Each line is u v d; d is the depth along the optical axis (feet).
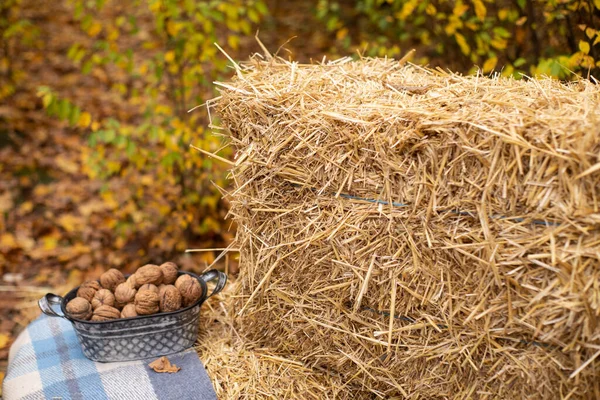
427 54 13.41
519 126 5.29
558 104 5.80
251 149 6.85
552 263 5.22
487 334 5.77
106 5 25.67
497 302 5.67
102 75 20.25
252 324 7.58
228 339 7.76
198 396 6.79
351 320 6.66
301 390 6.98
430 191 5.80
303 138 6.38
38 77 20.30
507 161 5.37
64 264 12.18
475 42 10.87
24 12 25.11
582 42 8.39
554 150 5.12
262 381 7.04
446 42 11.76
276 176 6.75
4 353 9.80
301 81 7.01
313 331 7.00
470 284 5.81
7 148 16.19
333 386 7.02
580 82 6.68
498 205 5.47
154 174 14.46
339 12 17.07
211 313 8.34
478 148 5.45
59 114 10.42
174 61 11.85
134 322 7.05
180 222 12.34
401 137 5.77
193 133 11.48
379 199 6.12
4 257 12.21
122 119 17.48
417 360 6.39
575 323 5.34
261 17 22.72
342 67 7.59
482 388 6.05
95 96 18.98
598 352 5.29
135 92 13.08
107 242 12.73
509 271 5.50
